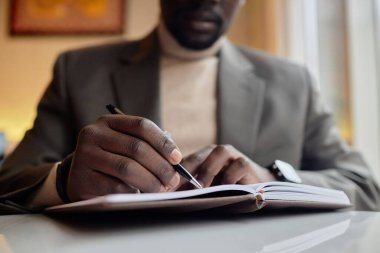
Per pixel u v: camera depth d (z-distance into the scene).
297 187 0.46
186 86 0.98
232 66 1.00
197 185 0.44
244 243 0.30
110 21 2.09
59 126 0.89
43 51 2.10
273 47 1.71
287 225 0.39
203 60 1.03
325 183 0.73
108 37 2.09
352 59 1.41
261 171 0.58
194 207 0.34
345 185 0.75
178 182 0.44
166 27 1.00
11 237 0.33
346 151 0.95
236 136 0.87
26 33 2.10
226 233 0.34
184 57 1.02
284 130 0.91
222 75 0.97
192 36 0.96
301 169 0.97
